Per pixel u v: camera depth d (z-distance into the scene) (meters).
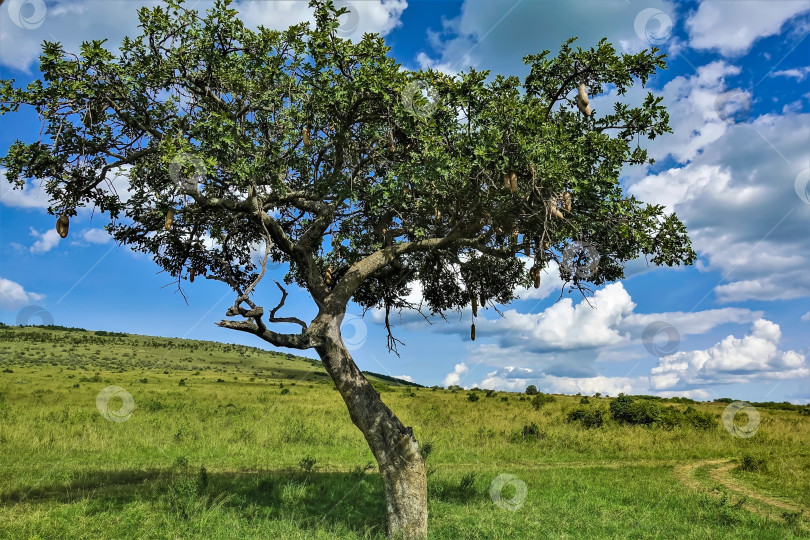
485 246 8.17
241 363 89.75
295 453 15.25
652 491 11.36
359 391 7.81
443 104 7.17
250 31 7.18
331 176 8.23
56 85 6.47
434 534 7.63
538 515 8.84
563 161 6.46
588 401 36.88
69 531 7.18
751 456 15.02
